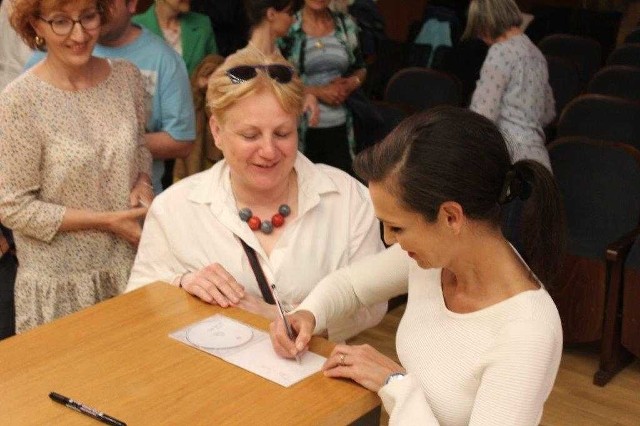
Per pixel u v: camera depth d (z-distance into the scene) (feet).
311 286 6.67
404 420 4.77
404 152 4.54
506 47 11.89
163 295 6.41
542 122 12.73
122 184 7.78
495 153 4.59
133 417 4.86
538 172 4.69
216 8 14.61
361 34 14.10
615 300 11.15
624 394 11.23
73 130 7.50
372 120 13.23
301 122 12.66
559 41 20.81
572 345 12.44
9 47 11.22
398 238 4.77
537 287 4.78
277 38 12.03
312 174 6.79
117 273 7.94
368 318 6.92
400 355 5.36
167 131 9.02
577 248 11.54
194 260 6.74
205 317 6.09
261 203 6.72
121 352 5.58
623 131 13.60
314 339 5.84
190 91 9.30
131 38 8.95
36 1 7.07
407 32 25.71
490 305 4.82
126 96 7.89
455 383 4.87
